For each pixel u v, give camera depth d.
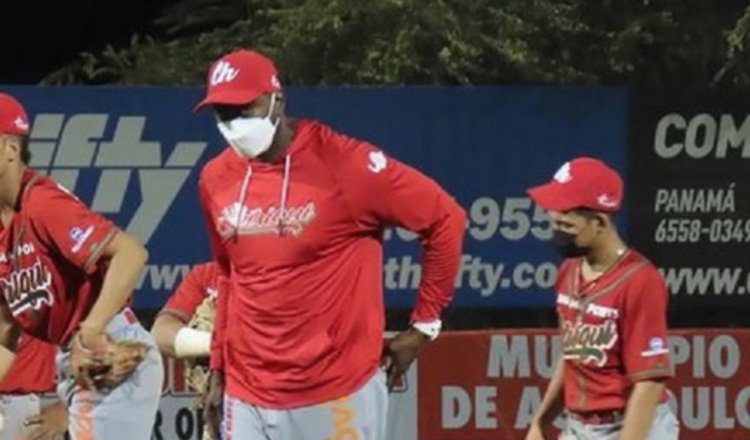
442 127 27.05
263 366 17.06
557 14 31.38
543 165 27.14
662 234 27.23
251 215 16.86
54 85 30.61
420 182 16.94
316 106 27.00
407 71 30.23
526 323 27.55
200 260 26.89
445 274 17.31
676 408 27.17
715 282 27.31
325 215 16.72
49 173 26.75
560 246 19.39
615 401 19.39
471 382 27.05
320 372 16.94
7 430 19.75
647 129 27.17
